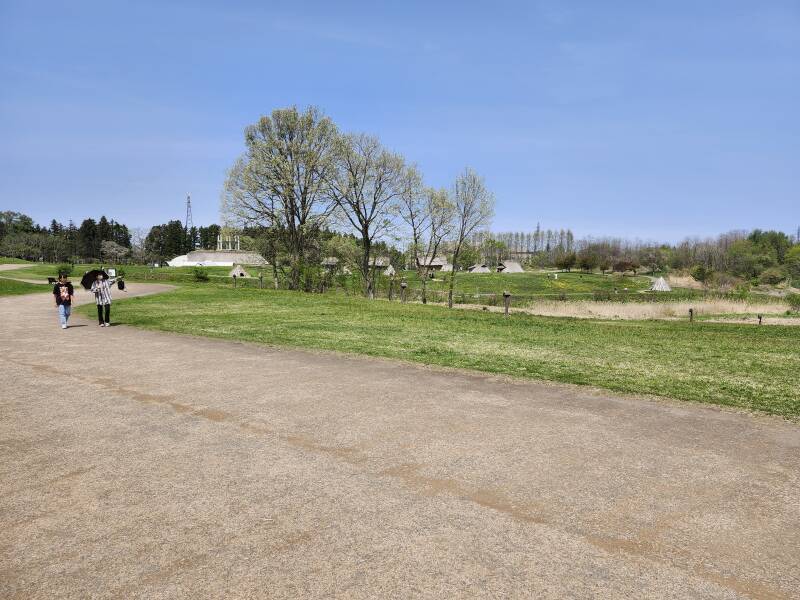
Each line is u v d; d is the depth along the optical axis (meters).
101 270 15.87
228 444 5.32
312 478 4.47
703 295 47.06
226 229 40.28
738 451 5.17
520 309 32.22
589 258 125.56
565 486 4.32
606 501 4.04
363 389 7.79
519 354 11.23
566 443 5.39
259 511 3.86
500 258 156.00
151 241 154.75
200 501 4.03
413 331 15.34
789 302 34.53
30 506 3.96
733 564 3.18
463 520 3.72
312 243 41.72
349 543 3.41
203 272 55.22
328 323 17.06
